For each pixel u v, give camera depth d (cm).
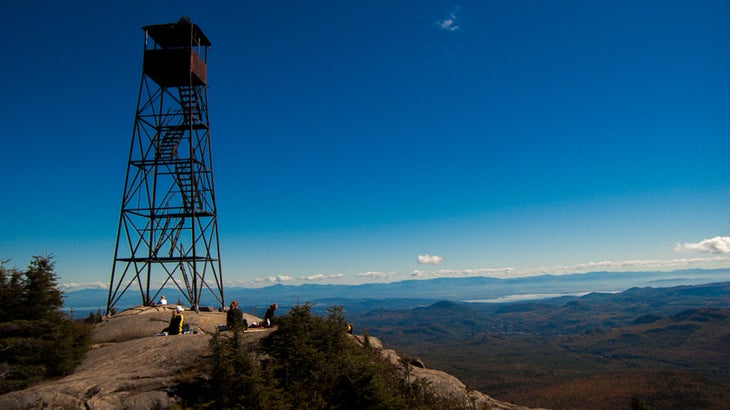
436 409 1762
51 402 1261
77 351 1797
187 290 3117
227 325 2183
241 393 1384
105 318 2819
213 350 1474
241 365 1421
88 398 1312
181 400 1377
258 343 1720
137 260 3098
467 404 1959
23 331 1772
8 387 1571
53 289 1927
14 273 1886
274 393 1394
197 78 3359
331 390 1508
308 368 1603
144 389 1412
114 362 1700
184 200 3309
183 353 1641
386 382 1767
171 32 3359
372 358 1911
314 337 1766
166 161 3238
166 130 3319
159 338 1939
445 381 2161
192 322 2531
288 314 1731
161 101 3362
